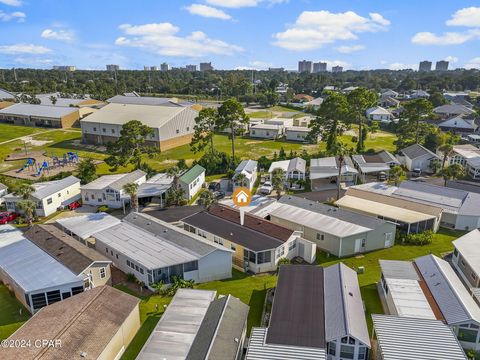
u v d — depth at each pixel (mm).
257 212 51062
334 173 68062
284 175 67000
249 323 31859
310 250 42250
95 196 60500
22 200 52188
